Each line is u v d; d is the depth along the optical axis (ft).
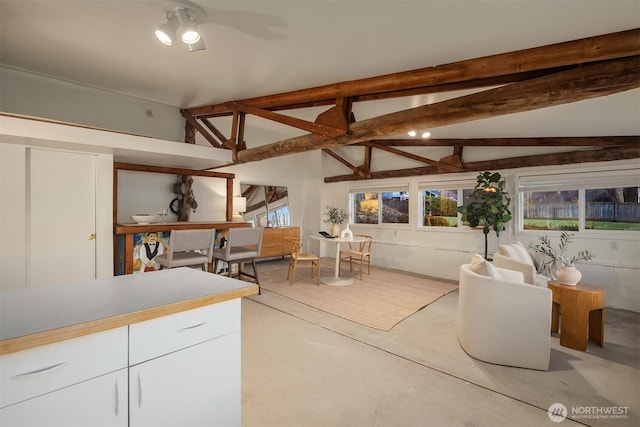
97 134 10.20
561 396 6.81
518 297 8.00
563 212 14.82
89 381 3.30
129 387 3.59
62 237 10.52
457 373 7.70
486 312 8.28
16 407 2.89
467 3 5.13
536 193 15.61
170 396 3.94
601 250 13.69
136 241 12.03
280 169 23.56
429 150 19.39
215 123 18.72
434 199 19.45
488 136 15.87
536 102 6.77
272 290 14.93
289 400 6.53
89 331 3.23
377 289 15.33
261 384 7.11
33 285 9.96
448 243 18.48
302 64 8.52
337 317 11.46
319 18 6.02
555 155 14.74
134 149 11.07
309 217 25.63
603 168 13.62
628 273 12.97
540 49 6.61
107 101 13.39
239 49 7.77
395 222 21.42
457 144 17.40
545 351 7.82
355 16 5.84
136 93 13.16
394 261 20.95
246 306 12.62
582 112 10.09
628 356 8.66
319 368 7.84
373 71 8.70
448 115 7.95
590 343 9.50
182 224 13.55
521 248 13.05
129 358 3.58
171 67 9.64
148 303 3.93
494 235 16.75
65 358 3.15
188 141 16.01
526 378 7.51
